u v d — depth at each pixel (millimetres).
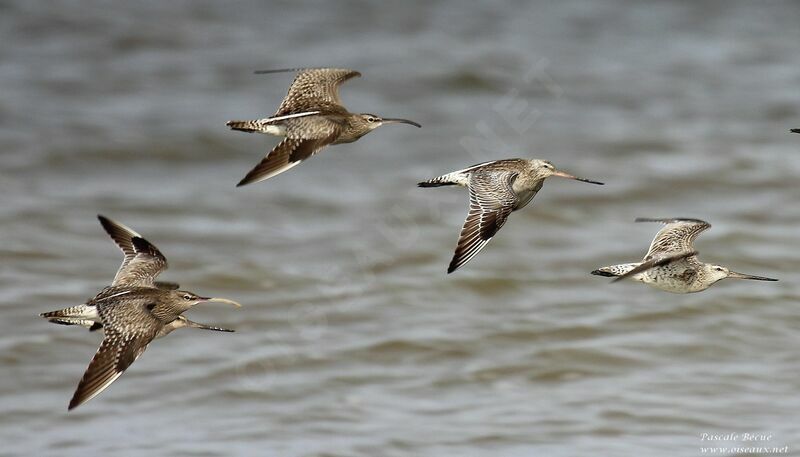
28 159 27812
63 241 23828
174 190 26891
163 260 13914
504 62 34562
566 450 16516
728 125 31000
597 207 26375
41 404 17766
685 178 27656
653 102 32500
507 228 25328
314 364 19328
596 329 20656
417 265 23500
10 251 23094
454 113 31469
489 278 22859
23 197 25875
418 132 30375
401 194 26875
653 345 20062
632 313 21328
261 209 26016
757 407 17859
